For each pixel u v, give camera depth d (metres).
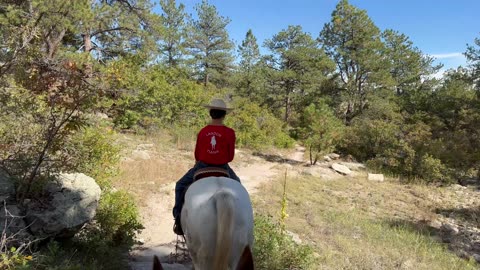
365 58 37.38
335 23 39.84
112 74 6.71
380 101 36.53
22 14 14.56
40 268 4.86
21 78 6.07
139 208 9.98
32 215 5.41
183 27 42.97
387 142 23.25
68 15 15.66
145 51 22.69
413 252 8.70
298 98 43.94
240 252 3.68
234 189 4.02
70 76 5.95
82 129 7.76
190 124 24.70
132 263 6.48
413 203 14.42
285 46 43.97
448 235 10.91
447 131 26.20
